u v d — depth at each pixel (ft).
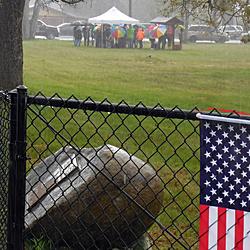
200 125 11.10
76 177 15.98
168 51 154.10
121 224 16.07
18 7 46.73
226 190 11.00
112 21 197.26
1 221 14.99
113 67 98.17
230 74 90.38
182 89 69.97
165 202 22.31
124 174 15.76
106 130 32.55
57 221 16.17
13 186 13.44
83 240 16.35
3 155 14.47
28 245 16.46
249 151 10.79
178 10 84.12
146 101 57.57
